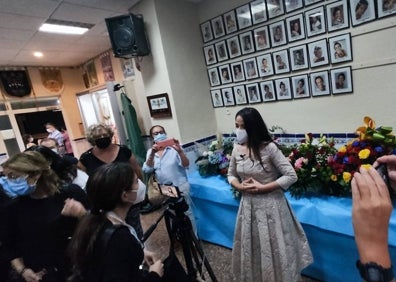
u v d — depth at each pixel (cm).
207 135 320
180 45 291
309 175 174
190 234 143
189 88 301
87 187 96
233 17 273
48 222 122
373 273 33
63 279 124
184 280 116
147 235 134
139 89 379
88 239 89
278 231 143
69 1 258
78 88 578
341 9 207
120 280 83
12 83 492
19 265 124
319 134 244
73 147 575
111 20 268
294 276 143
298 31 233
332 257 162
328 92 229
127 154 198
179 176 219
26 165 118
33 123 557
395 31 187
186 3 296
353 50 209
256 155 146
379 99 204
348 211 151
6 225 121
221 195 213
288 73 251
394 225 128
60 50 425
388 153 149
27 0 244
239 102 296
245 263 154
